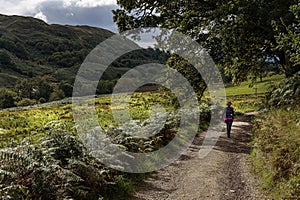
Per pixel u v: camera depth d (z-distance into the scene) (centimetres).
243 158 1091
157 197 734
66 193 591
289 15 1459
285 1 1578
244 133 1733
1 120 2134
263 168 858
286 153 765
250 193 739
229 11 1662
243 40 1694
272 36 1684
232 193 748
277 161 771
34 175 586
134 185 807
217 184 818
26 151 640
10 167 589
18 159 598
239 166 989
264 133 1090
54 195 577
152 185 825
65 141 769
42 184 573
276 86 1634
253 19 1636
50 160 639
